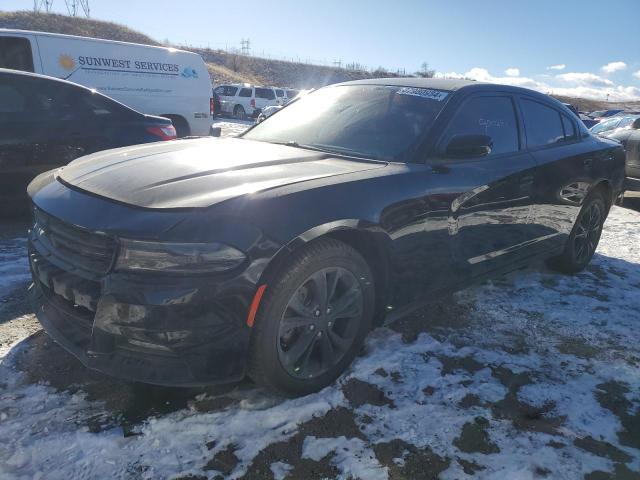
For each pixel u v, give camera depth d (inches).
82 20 1966.0
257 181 91.7
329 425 89.2
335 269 94.0
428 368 108.8
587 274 178.4
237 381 89.5
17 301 128.0
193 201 82.5
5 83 183.2
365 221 94.8
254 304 82.0
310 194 90.1
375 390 100.0
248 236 80.2
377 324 110.0
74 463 76.4
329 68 3157.0
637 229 248.5
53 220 90.5
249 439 84.2
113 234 79.2
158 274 77.7
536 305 147.0
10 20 1779.0
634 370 114.7
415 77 147.9
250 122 948.0
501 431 90.8
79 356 84.5
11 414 85.8
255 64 2915.8
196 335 79.1
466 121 126.3
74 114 197.6
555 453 86.2
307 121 136.3
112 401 91.1
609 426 94.3
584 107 3811.5
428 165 114.0
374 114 128.5
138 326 77.8
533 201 142.7
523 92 151.0
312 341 94.6
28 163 186.7
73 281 84.9
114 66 347.6
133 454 79.1
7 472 73.8
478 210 123.0
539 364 114.5
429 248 112.0
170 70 374.6
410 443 86.3
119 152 115.5
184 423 86.7
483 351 118.0
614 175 180.5
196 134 395.9
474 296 150.7
